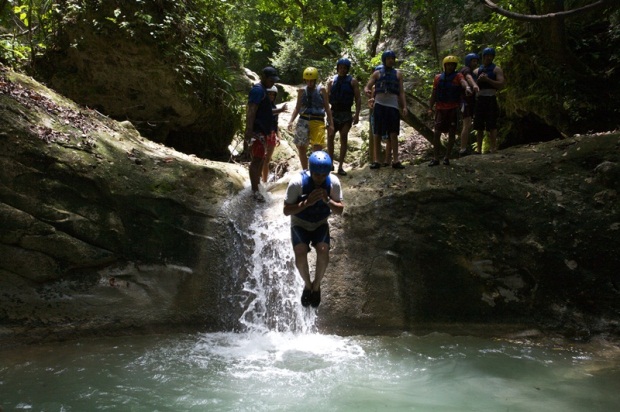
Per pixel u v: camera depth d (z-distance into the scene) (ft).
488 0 18.20
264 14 63.77
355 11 45.16
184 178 23.70
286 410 13.65
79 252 20.33
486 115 28.25
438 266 21.44
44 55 31.81
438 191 22.85
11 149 20.80
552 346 19.15
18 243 19.77
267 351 18.28
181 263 21.35
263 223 22.65
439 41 52.03
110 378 15.47
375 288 21.16
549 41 29.86
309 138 24.91
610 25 32.04
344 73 25.21
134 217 21.62
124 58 31.14
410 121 40.19
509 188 22.99
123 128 27.14
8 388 14.64
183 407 13.71
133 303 20.22
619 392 14.97
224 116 36.86
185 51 32.81
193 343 18.92
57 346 18.24
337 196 17.04
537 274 21.01
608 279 20.57
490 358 17.70
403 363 17.17
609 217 21.67
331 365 16.96
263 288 21.50
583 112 29.14
